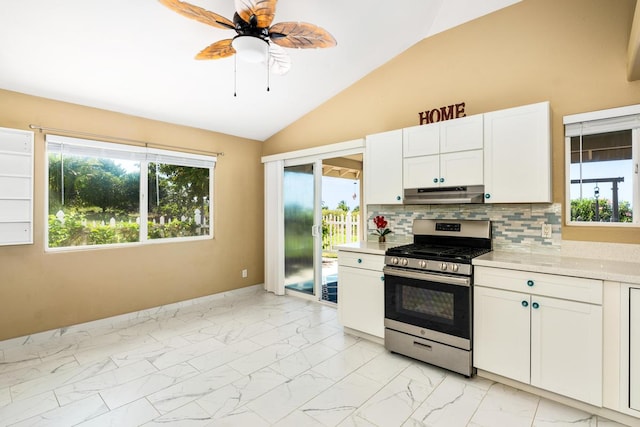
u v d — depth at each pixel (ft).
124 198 11.97
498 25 9.14
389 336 9.03
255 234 16.11
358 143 12.05
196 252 13.78
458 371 7.79
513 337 7.09
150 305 12.39
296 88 12.09
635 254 7.23
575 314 6.33
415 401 6.85
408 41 10.57
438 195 9.22
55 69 8.95
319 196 13.92
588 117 7.75
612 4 7.50
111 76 9.61
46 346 9.61
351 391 7.23
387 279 9.05
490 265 7.36
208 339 10.09
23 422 6.19
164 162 12.81
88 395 7.09
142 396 7.05
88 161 11.15
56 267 10.32
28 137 9.45
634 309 5.78
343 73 11.75
